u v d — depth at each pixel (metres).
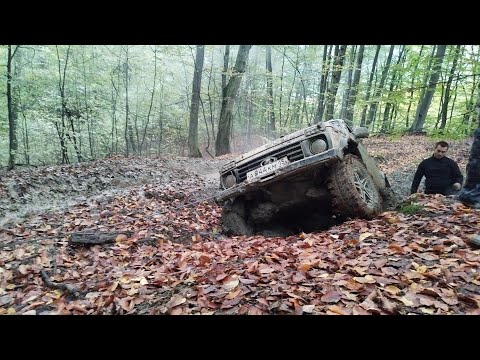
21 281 4.05
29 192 7.91
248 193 5.47
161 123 22.92
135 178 10.66
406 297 2.86
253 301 2.97
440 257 3.51
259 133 33.94
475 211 4.52
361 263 3.46
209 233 5.61
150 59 21.45
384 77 19.11
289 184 5.32
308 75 25.92
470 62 6.97
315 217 5.71
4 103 13.55
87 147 18.11
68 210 6.70
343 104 16.91
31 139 16.20
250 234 5.57
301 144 4.89
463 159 11.60
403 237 4.07
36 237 5.33
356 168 5.16
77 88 15.61
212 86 30.33
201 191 8.77
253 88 32.09
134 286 3.58
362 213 4.91
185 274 3.70
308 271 3.42
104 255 4.58
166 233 5.46
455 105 18.20
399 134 5.90
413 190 6.55
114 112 16.92
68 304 3.38
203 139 30.47
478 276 3.06
